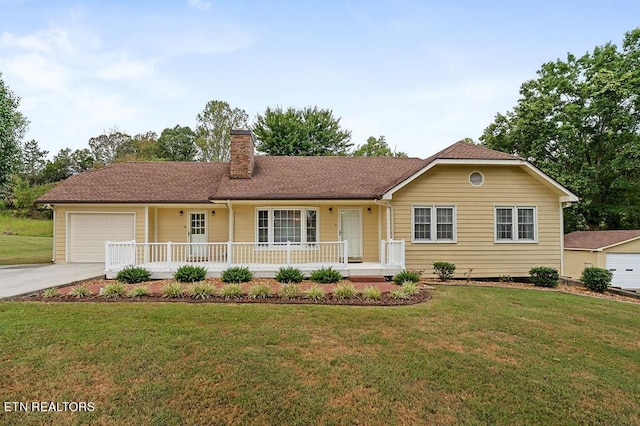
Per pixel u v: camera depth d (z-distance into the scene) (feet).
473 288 36.22
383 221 46.29
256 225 46.37
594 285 39.50
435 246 43.42
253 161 53.31
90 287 32.17
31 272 41.32
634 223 76.28
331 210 48.01
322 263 41.50
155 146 153.79
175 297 28.45
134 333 20.04
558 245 44.06
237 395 14.11
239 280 35.78
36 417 12.66
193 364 16.49
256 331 20.84
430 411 13.43
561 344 20.54
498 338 21.17
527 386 15.38
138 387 14.52
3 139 55.67
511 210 44.09
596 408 13.93
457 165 43.45
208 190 50.26
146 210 48.78
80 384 14.73
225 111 146.00
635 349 20.16
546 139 76.43
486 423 12.82
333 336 20.44
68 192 48.88
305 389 14.65
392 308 26.58
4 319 22.12
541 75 81.20
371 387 14.94
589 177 71.92
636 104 69.10
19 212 127.54
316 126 114.62
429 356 18.08
